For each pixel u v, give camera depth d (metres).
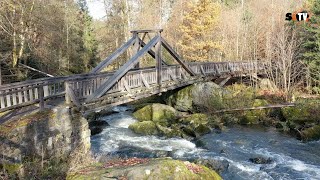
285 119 16.50
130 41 15.16
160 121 16.27
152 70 14.83
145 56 28.34
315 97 19.62
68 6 27.83
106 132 15.00
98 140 13.66
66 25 26.09
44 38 21.75
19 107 8.47
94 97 10.82
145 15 32.34
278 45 22.31
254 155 11.78
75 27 29.22
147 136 14.48
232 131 15.44
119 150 12.31
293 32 22.28
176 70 17.31
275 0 36.34
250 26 30.91
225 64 22.67
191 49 27.50
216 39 30.39
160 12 34.53
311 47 21.67
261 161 11.03
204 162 10.69
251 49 29.75
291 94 19.95
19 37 18.52
